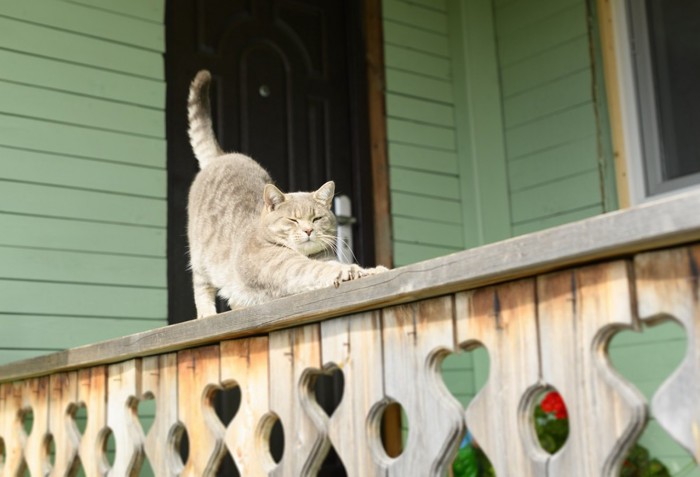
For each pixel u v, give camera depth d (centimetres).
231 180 330
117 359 240
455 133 471
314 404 184
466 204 463
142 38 380
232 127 410
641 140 414
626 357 400
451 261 146
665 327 388
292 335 189
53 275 345
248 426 200
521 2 466
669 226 114
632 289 126
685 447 119
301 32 439
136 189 370
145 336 224
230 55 415
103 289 356
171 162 388
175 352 224
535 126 455
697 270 118
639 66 418
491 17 478
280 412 190
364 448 169
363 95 446
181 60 399
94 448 248
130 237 365
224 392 389
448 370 435
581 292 132
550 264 132
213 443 209
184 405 219
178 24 400
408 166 450
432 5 474
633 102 417
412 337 161
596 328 130
